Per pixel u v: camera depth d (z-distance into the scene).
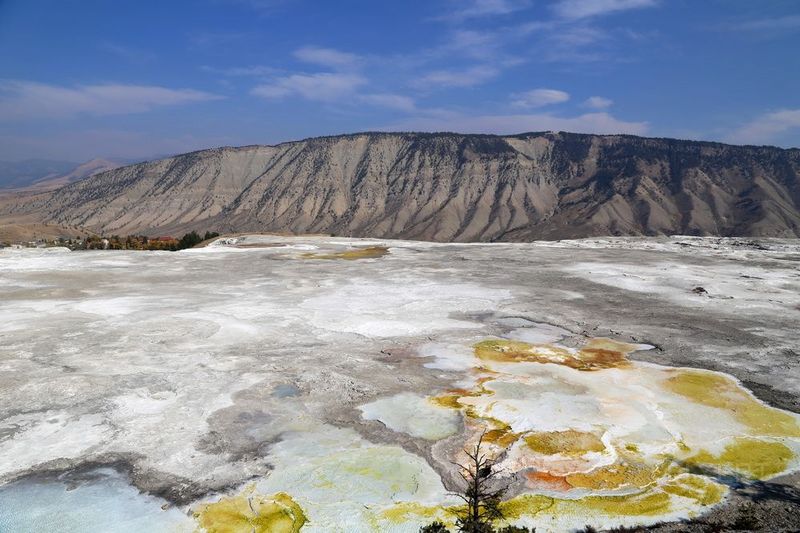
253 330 17.05
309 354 15.08
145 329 16.86
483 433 10.99
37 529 8.27
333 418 11.51
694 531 8.34
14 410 11.45
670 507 8.91
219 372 13.68
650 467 9.97
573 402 12.40
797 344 16.19
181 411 11.61
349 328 17.52
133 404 11.85
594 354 15.56
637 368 14.51
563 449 10.48
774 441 10.82
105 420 11.16
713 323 18.39
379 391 12.81
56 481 9.30
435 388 13.08
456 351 15.59
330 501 8.95
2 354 14.48
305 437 10.77
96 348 15.11
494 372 14.10
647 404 12.34
